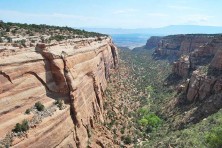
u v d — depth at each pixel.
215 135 46.91
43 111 42.62
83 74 61.22
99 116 68.75
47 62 47.03
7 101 36.62
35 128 38.88
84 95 59.16
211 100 72.00
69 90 50.03
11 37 50.12
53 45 51.66
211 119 58.28
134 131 73.75
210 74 81.62
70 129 47.97
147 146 60.84
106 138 61.94
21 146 35.78
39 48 46.41
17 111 38.28
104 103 81.19
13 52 40.28
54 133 42.56
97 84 72.62
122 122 76.88
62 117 45.72
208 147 46.28
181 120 74.69
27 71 41.50
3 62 36.97
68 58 52.53
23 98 39.81
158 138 67.81
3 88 36.25
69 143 46.56
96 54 80.81
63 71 49.50
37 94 43.22
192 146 48.81
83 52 64.81
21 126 37.03
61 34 76.94
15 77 38.69
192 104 80.56
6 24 64.94
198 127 57.44
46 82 45.91
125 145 64.19
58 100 47.28
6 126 35.56
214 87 75.69
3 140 34.31
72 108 50.34
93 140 56.78
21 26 69.75
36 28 76.38
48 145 40.72
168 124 78.56
